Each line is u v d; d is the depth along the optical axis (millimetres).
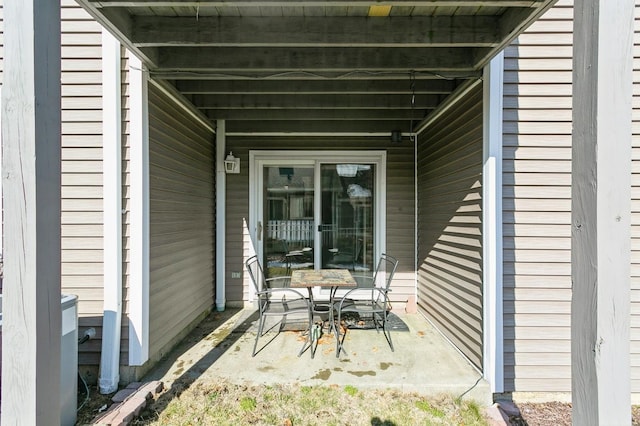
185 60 2521
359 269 4453
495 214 2436
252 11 2104
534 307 2475
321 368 2621
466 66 2500
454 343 3035
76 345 2072
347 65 2518
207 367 2639
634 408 2428
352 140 4375
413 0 1777
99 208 2500
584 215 1226
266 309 3100
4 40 1260
